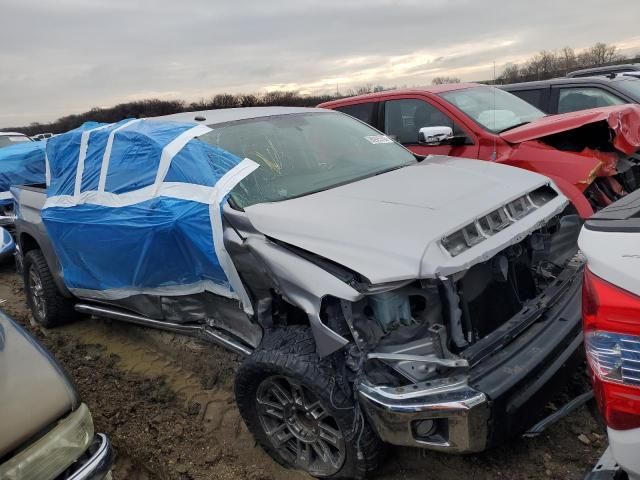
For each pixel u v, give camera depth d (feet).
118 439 11.35
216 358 13.79
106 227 12.26
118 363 14.92
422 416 7.84
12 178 26.43
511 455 9.55
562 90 23.80
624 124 16.74
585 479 6.36
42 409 6.57
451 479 9.23
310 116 14.93
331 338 8.46
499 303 9.48
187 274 11.37
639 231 5.35
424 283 8.39
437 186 10.92
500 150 18.03
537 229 10.35
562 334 9.00
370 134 15.19
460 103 20.25
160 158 11.85
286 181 11.85
